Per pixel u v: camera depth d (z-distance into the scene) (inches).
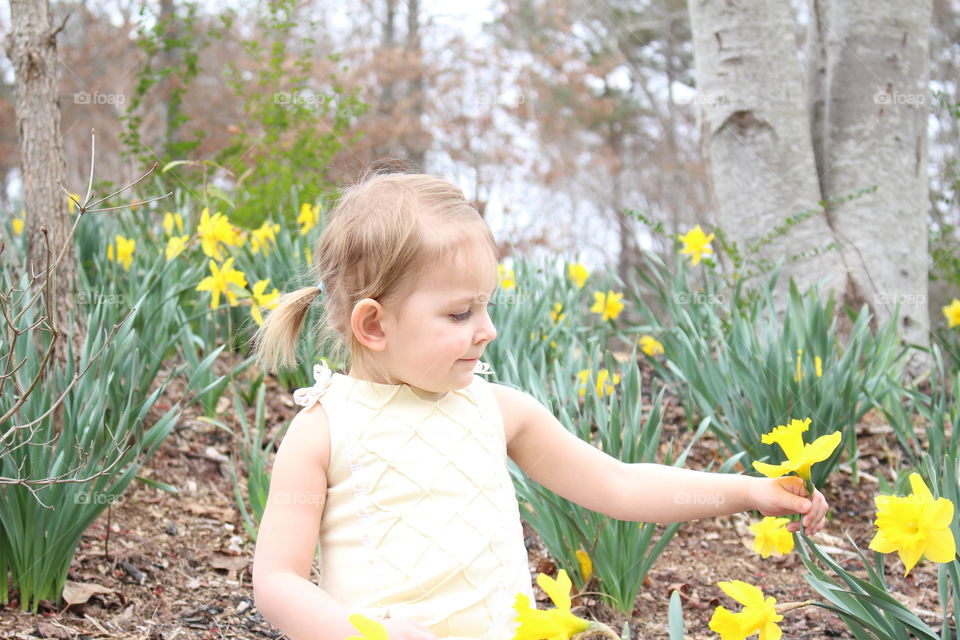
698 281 192.5
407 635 49.6
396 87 743.1
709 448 155.0
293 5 284.2
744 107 198.2
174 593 98.3
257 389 160.4
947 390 174.1
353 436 57.6
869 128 200.8
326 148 268.2
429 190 58.0
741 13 197.9
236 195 236.4
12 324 78.6
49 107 119.2
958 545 65.4
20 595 91.3
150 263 171.9
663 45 784.9
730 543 123.0
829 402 127.0
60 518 89.5
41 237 118.5
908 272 200.2
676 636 59.4
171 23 277.9
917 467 116.1
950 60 562.6
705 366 139.4
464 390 61.4
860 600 67.6
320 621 52.7
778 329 141.3
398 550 55.5
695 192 756.0
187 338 144.4
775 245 197.0
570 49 727.7
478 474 58.4
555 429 65.0
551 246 647.8
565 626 46.2
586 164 734.5
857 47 202.2
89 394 98.9
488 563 56.3
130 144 249.1
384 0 713.6
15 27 117.9
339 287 59.2
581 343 167.6
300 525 56.8
